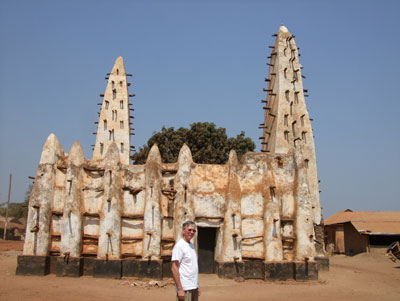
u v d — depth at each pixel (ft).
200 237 75.31
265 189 75.05
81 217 71.31
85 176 74.13
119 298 51.47
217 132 153.28
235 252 70.38
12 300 46.83
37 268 69.00
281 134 89.66
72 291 54.85
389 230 141.38
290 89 93.45
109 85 101.81
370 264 111.45
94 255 71.36
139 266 68.64
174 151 151.02
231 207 71.92
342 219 172.24
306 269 71.15
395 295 59.62
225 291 59.98
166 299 51.90
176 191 73.15
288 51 96.48
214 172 75.77
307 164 90.07
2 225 202.08
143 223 71.97
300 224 73.92
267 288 63.41
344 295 58.75
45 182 72.79
